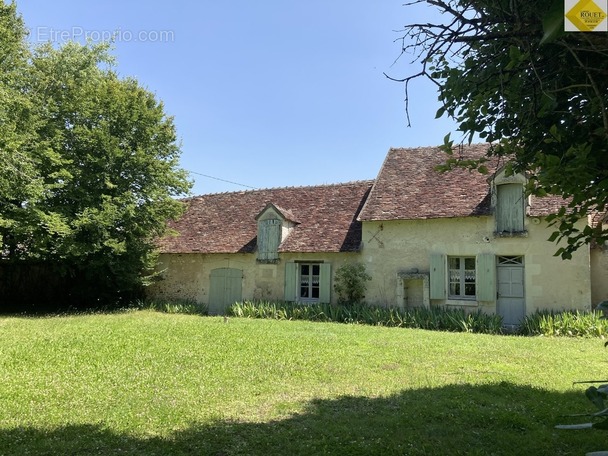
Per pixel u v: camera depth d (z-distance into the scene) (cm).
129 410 545
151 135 1928
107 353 877
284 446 445
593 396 196
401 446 441
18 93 1611
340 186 1978
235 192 2236
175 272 2000
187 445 444
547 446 443
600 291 1377
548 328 1229
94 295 1964
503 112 300
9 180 1512
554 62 262
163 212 1942
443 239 1515
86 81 1975
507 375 730
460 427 494
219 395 614
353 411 552
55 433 469
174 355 866
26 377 684
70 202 1830
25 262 2017
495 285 1430
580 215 273
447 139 306
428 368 782
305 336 1127
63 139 1809
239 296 1845
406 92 278
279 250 1741
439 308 1485
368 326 1386
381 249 1605
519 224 1410
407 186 1672
